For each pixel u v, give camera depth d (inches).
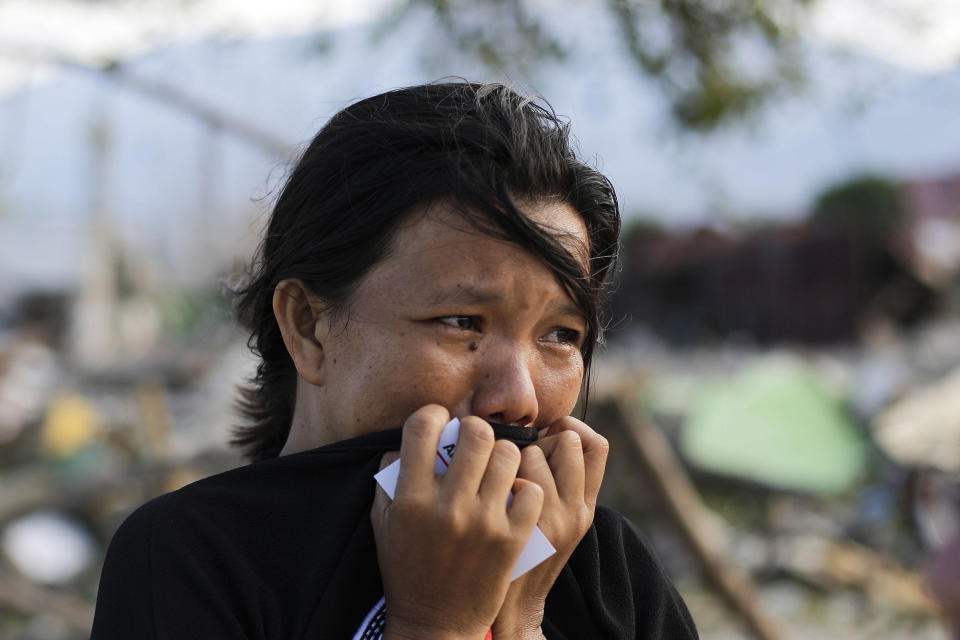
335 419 44.1
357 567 41.2
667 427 283.4
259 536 41.6
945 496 183.5
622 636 47.3
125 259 514.9
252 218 60.6
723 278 421.1
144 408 271.7
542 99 47.3
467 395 42.1
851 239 379.9
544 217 42.9
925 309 398.9
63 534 220.2
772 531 250.1
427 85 46.3
